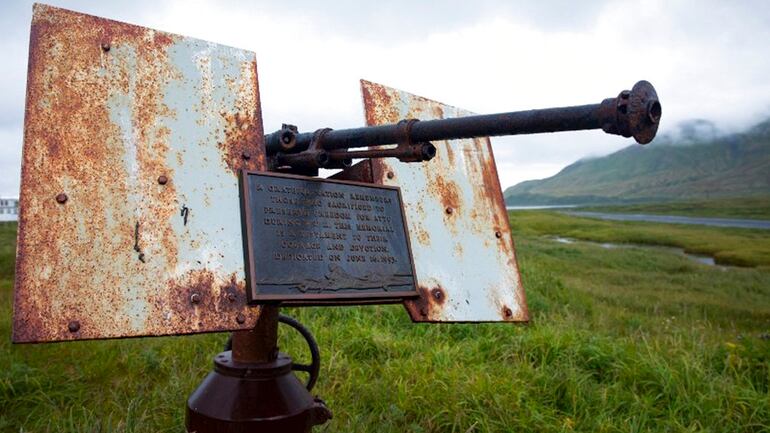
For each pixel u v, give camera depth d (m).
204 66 2.31
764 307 12.40
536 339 5.45
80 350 5.29
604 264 19.80
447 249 2.86
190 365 4.79
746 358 5.35
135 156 2.05
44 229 1.84
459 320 2.74
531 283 10.53
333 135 2.53
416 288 2.57
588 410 4.20
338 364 4.75
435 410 4.02
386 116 2.95
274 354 2.61
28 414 4.02
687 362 4.91
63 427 3.58
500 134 2.09
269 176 2.33
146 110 2.12
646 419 4.02
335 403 4.16
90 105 2.02
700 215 91.12
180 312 1.99
